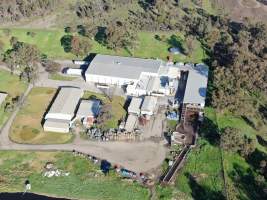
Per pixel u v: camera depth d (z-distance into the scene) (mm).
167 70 186375
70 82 184625
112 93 177625
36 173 144250
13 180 141875
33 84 183875
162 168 144750
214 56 198750
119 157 149125
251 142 147250
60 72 190750
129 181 140250
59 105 166500
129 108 166000
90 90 179500
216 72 176750
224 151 149500
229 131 147500
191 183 139375
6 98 176125
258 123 162125
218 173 142250
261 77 175875
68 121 161750
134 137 155625
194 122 161625
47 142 155875
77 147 153375
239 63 178250
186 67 189875
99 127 160125
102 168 145125
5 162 148500
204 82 178625
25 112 169375
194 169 144125
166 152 150625
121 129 158625
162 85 177875
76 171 144625
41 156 150375
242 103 164375
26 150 152750
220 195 134875
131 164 146250
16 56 192625
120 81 180500
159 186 138625
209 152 150000
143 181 140250
